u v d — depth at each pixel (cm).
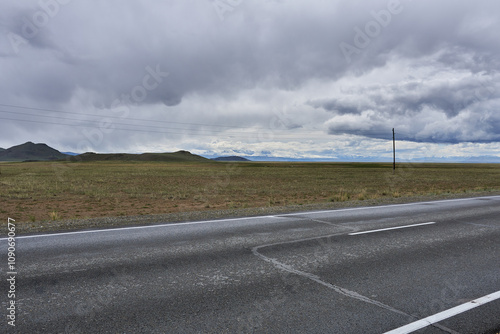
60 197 1919
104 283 405
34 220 1032
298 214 1005
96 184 2927
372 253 550
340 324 307
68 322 306
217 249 570
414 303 355
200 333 288
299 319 316
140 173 5247
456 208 1162
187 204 1644
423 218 923
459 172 6619
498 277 438
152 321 309
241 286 399
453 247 593
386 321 313
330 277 433
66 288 388
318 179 4144
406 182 3572
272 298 365
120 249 567
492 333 296
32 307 336
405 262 500
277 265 482
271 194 2188
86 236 674
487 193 1823
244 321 311
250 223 835
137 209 1450
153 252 548
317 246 595
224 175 4991
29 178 3659
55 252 546
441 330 299
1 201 1702
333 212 1054
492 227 789
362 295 375
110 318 314
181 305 345
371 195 1909
